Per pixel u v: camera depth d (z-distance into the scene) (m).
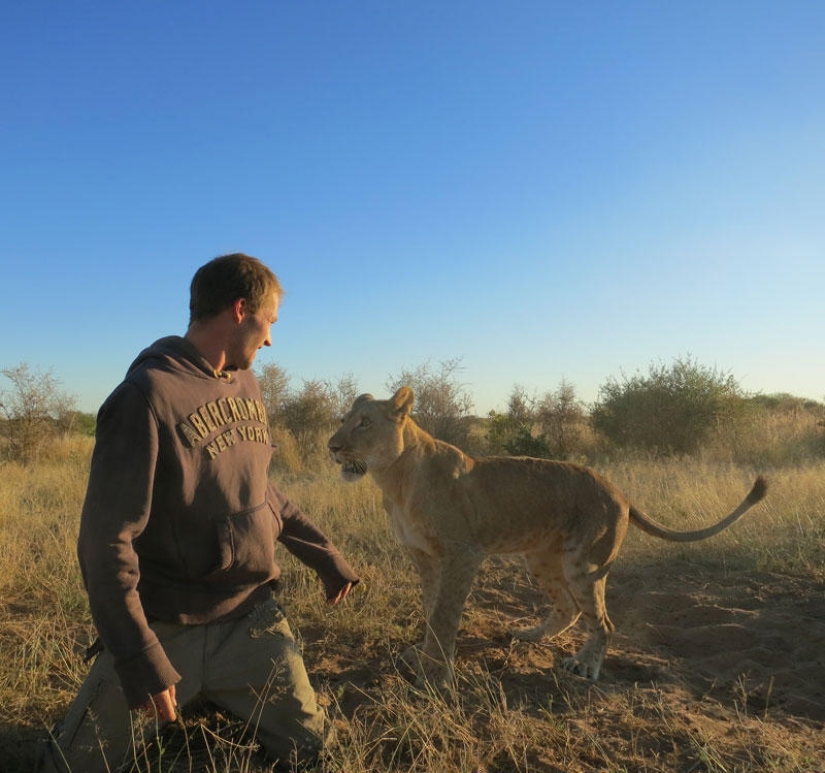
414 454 4.53
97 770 2.97
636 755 3.55
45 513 8.58
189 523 3.04
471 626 5.43
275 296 3.29
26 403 16.59
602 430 18.28
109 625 2.67
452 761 3.42
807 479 9.70
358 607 5.51
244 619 3.28
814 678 4.54
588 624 4.71
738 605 5.82
